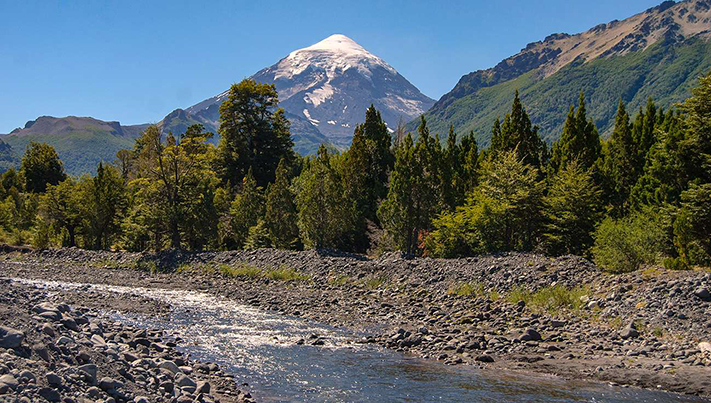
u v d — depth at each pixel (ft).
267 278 121.60
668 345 58.59
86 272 132.98
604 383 48.39
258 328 69.72
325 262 126.11
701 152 105.91
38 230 204.03
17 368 30.66
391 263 117.39
